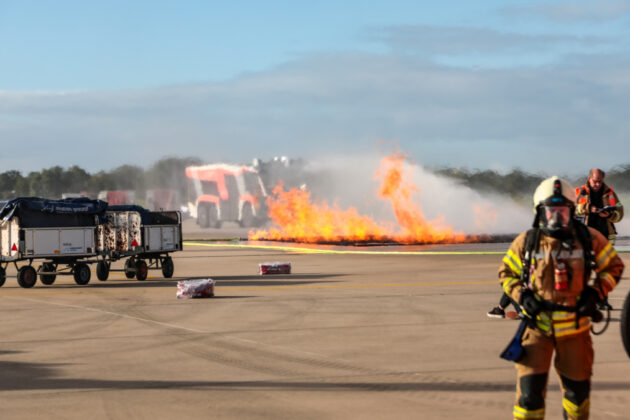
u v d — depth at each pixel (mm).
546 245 5902
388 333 12195
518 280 6016
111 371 9523
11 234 21344
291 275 23750
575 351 5980
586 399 6090
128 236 23609
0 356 10594
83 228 22375
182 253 36594
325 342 11422
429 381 8781
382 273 23938
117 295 18734
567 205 5844
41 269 22266
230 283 21328
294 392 8336
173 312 15094
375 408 7633
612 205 14445
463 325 12969
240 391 8422
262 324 13297
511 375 9070
